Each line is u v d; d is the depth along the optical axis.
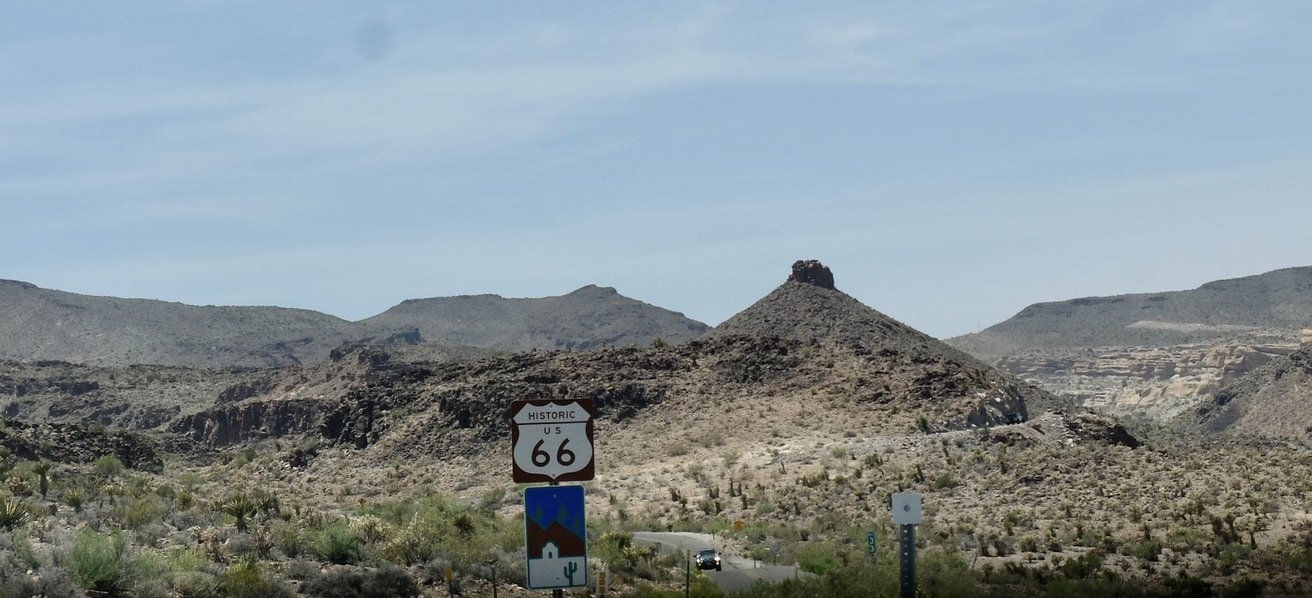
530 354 178.12
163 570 46.34
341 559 54.91
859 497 97.25
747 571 62.00
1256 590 54.53
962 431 122.62
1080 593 54.44
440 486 127.50
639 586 52.66
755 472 112.50
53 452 123.88
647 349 172.50
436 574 52.56
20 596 40.16
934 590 51.81
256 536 56.16
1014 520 85.69
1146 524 81.81
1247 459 107.50
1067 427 119.44
